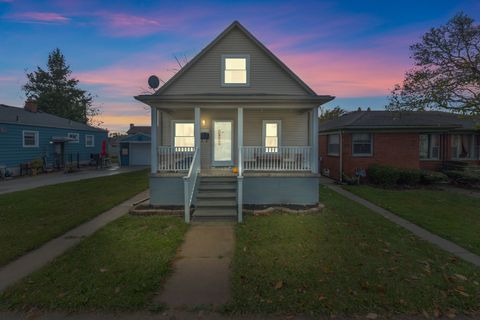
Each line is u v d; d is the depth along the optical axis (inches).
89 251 201.2
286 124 490.6
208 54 466.0
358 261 183.5
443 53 510.0
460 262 186.1
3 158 697.0
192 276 165.0
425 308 130.3
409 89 535.2
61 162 925.8
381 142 619.2
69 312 127.1
